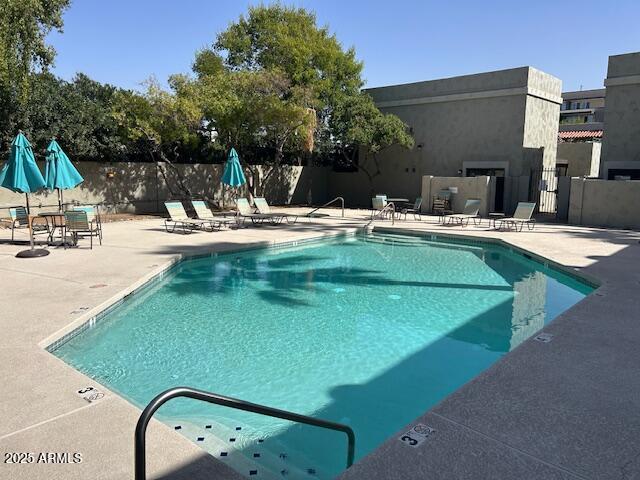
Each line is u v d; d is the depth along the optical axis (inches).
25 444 125.6
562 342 206.5
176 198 823.1
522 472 115.1
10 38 540.1
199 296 336.8
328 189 1112.8
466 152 888.9
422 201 869.2
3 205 616.1
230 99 730.2
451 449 124.4
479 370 224.4
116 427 134.9
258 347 246.2
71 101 685.3
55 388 157.8
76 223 430.9
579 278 360.8
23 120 611.2
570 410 146.9
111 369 216.5
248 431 167.8
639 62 706.2
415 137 956.0
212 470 115.9
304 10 960.3
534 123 839.1
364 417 181.6
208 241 495.8
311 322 286.7
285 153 1030.4
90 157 712.4
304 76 881.5
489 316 301.9
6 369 172.1
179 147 848.9
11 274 328.8
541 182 807.1
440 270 432.8
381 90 998.4
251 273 410.0
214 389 200.5
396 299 337.1
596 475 114.7
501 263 465.1
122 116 682.8
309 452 156.3
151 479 111.7
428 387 207.0
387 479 111.3
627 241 523.8
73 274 331.3
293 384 207.2
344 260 473.1
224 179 651.5
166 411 181.0
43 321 228.2
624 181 650.2
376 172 1023.0
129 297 302.2
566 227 660.1
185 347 243.9
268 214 679.1
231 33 934.4
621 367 180.5
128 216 717.9
